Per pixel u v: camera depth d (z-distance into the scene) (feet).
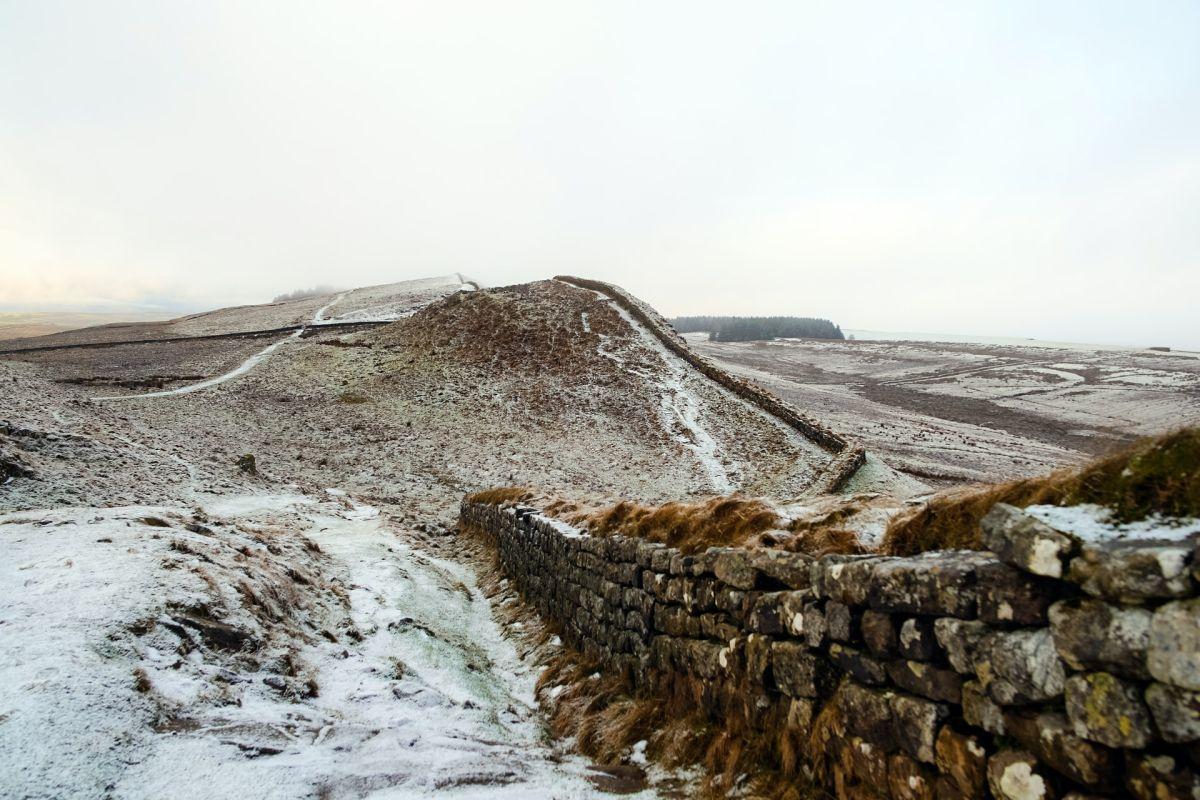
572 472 102.12
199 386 143.23
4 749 12.59
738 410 130.41
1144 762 8.11
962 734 10.82
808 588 15.51
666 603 22.12
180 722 15.78
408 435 116.98
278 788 13.34
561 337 167.12
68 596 20.89
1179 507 8.95
